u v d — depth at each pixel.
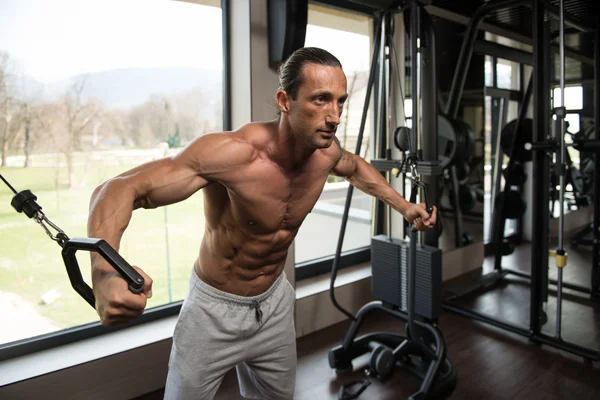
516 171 3.45
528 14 3.09
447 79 3.24
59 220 1.98
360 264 3.18
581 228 5.18
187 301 1.27
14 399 1.67
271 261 1.26
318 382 2.12
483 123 3.70
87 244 0.69
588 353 2.22
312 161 1.17
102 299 0.67
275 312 1.33
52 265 1.98
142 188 0.90
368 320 2.81
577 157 4.55
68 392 1.79
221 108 2.38
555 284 3.41
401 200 1.42
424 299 2.09
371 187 1.44
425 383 1.89
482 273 3.70
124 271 0.67
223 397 2.00
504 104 4.25
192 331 1.24
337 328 2.69
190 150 0.98
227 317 1.24
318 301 2.64
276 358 1.38
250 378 1.51
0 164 1.83
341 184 3.08
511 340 2.51
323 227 3.01
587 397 1.94
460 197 3.62
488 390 2.01
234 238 1.17
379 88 2.37
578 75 4.07
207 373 1.26
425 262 2.07
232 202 1.11
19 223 1.88
